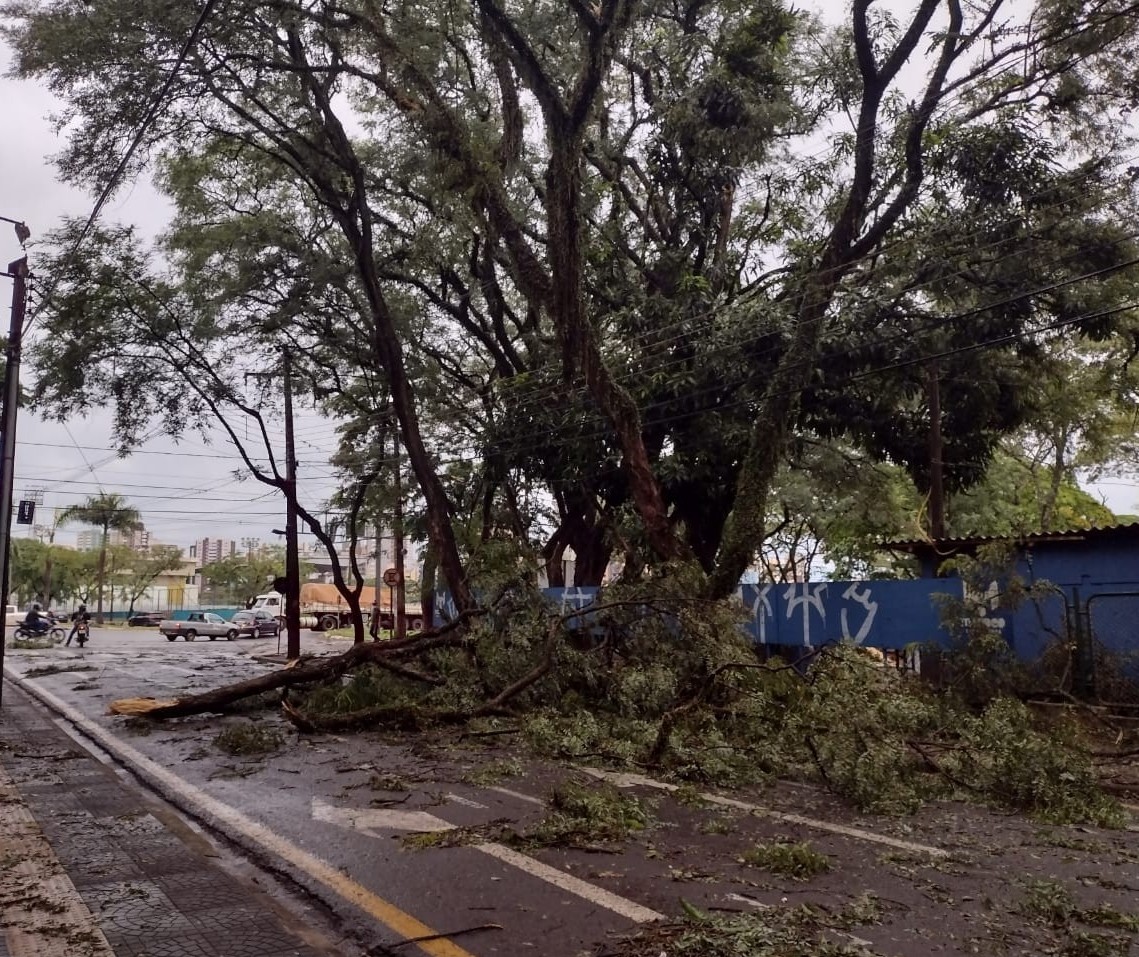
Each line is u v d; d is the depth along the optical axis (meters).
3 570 15.61
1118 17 11.08
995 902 5.37
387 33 16.05
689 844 6.64
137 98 15.04
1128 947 4.66
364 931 5.02
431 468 18.41
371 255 18.75
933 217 15.24
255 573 82.19
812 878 5.84
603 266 19.38
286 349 23.44
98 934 4.71
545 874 5.92
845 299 16.00
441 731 11.88
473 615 13.61
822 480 22.45
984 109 14.21
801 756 9.20
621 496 20.42
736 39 16.94
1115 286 14.56
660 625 12.20
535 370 21.56
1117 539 12.88
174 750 10.90
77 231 19.97
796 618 15.70
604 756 9.88
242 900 5.32
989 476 27.48
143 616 62.66
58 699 16.75
